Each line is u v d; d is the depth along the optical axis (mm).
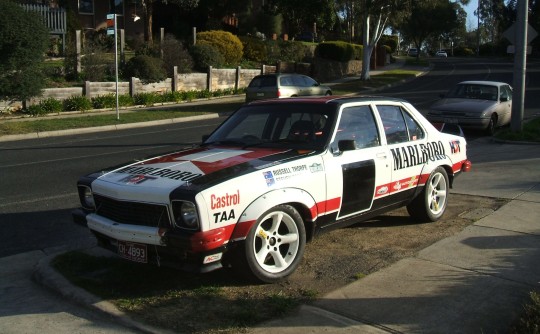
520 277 4918
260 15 43000
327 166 5246
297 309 4305
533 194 8094
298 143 5477
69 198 8555
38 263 5598
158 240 4418
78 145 14750
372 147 5855
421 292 4598
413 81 40781
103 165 11508
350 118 5742
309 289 4730
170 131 17672
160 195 4441
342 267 5266
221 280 5004
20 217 7516
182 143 14719
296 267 5031
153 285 4941
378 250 5758
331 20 45219
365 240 6125
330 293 4598
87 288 4871
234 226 4516
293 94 23516
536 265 5211
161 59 28172
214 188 4395
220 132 6125
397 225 6711
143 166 5215
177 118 20781
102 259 5664
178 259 4527
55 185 9523
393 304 4375
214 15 40781
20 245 6395
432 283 4785
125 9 36844
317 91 25141
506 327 3984
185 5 32938
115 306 4469
